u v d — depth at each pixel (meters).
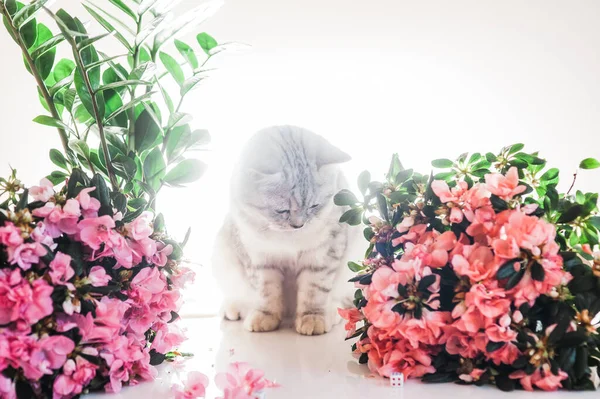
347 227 1.63
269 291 1.62
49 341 0.95
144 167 1.35
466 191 1.16
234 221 1.68
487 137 2.00
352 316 1.29
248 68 1.98
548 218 1.16
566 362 1.04
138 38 1.30
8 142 1.96
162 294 1.20
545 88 1.98
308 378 1.17
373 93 1.99
